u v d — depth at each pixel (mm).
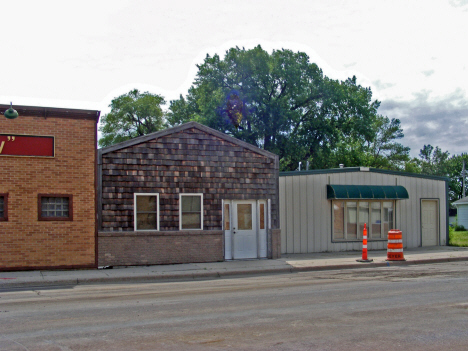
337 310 8516
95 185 15008
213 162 16625
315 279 12984
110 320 7848
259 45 41094
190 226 16281
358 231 20594
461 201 46062
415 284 11641
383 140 66125
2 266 13984
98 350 6094
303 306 8906
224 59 41625
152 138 15891
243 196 16953
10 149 14125
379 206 21203
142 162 15742
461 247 21875
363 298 9711
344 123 44188
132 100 52344
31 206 14297
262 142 42344
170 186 16031
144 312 8492
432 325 7363
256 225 17328
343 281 12422
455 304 9016
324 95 42406
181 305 9148
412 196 21969
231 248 16922
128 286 12203
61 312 8547
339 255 18641
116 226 15320
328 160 44094
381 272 14430
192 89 51438
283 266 15406
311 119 43375
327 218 20031
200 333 6949
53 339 6648
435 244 22516
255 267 15164
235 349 6125
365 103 45219
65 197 14742
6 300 9961
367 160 55594
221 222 16578
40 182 14406
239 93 40344
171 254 15875
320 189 20000
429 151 89188
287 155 41812
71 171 14750
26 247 14227
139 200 15680
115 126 52062
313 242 19688
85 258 14789
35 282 12516
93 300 9859
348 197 19750
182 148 16266
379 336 6734
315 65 42375
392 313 8234
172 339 6621
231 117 38688
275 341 6496
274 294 10352
